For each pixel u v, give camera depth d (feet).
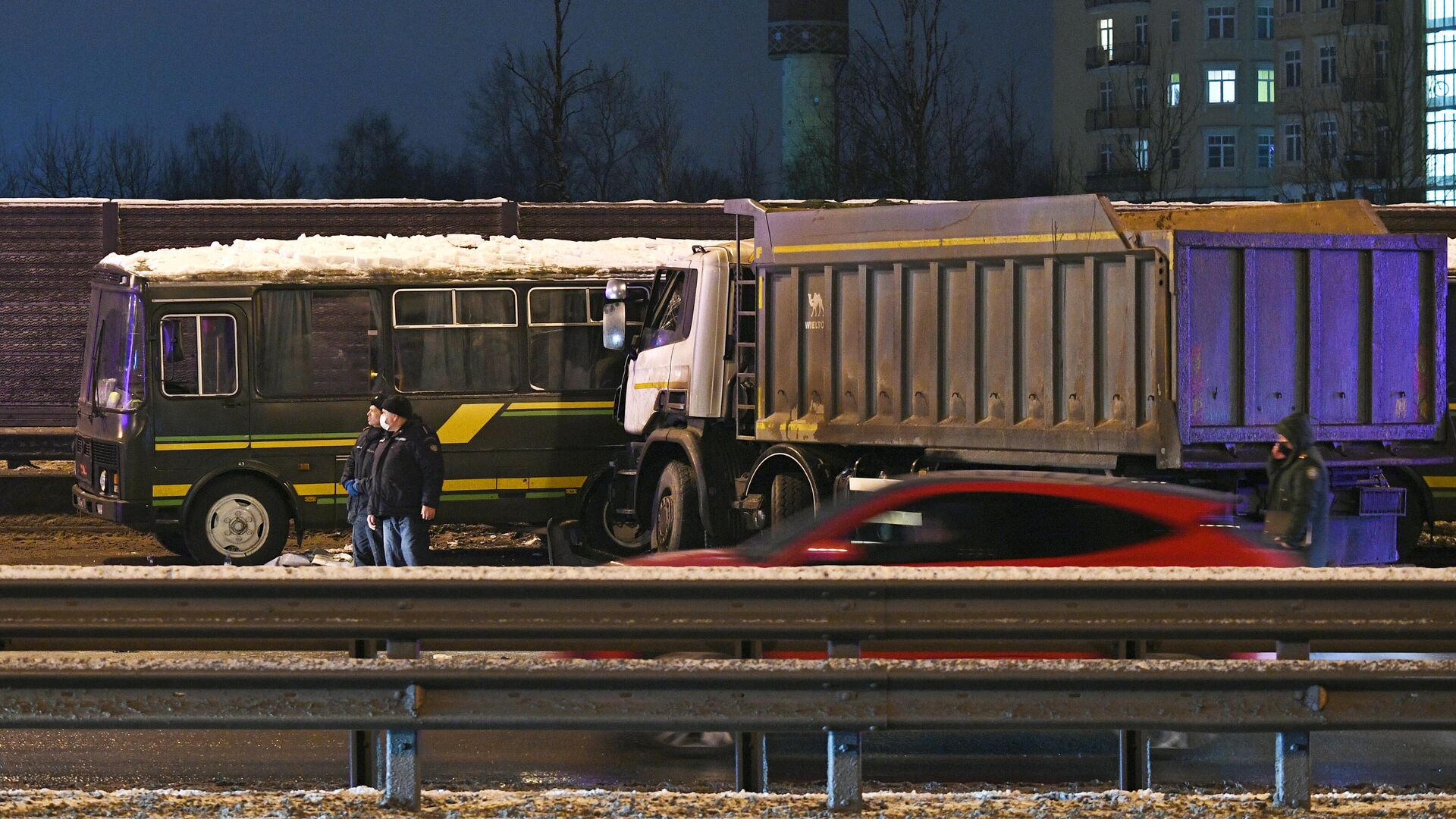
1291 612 32.73
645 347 89.86
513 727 32.63
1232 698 32.91
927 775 41.24
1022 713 32.73
